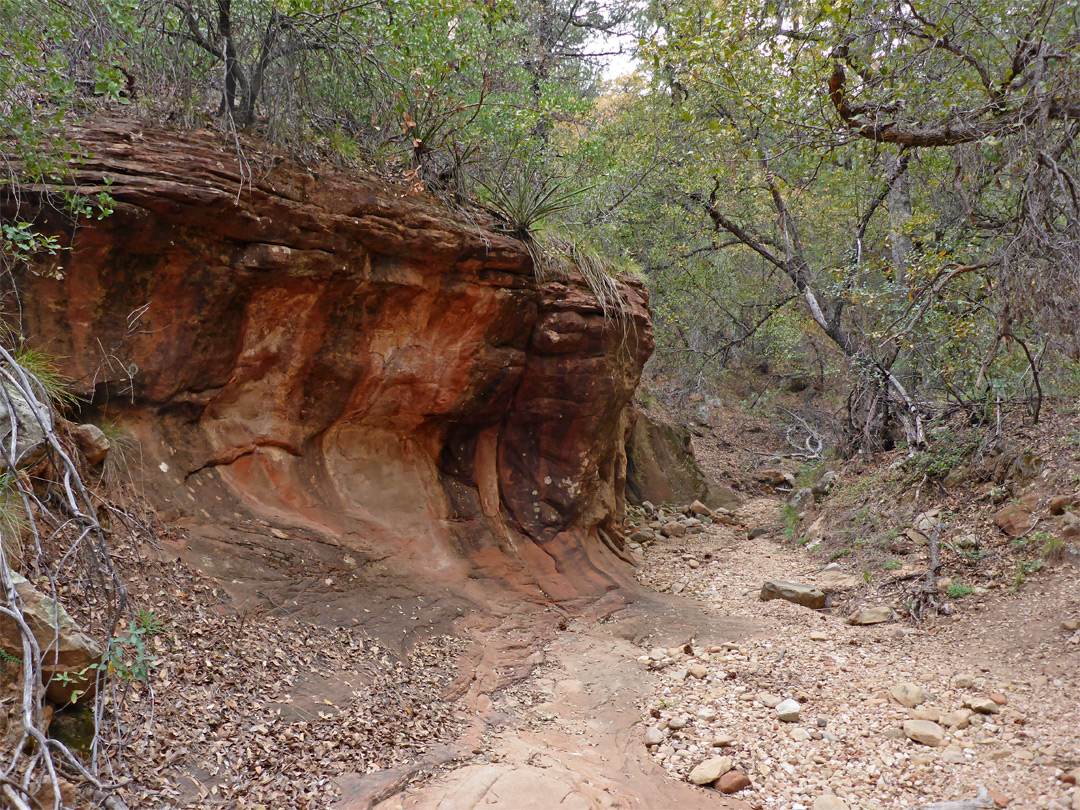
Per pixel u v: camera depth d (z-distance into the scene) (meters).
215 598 4.95
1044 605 6.23
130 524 4.94
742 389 22.59
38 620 3.30
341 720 4.37
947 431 9.98
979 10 6.12
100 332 5.33
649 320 9.56
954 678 5.37
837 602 7.87
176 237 5.38
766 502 14.76
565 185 9.06
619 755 4.66
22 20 4.70
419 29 6.87
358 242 6.41
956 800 3.85
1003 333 6.66
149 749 3.50
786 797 4.13
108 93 4.88
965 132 6.24
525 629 6.76
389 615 5.97
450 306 7.29
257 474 6.40
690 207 13.84
